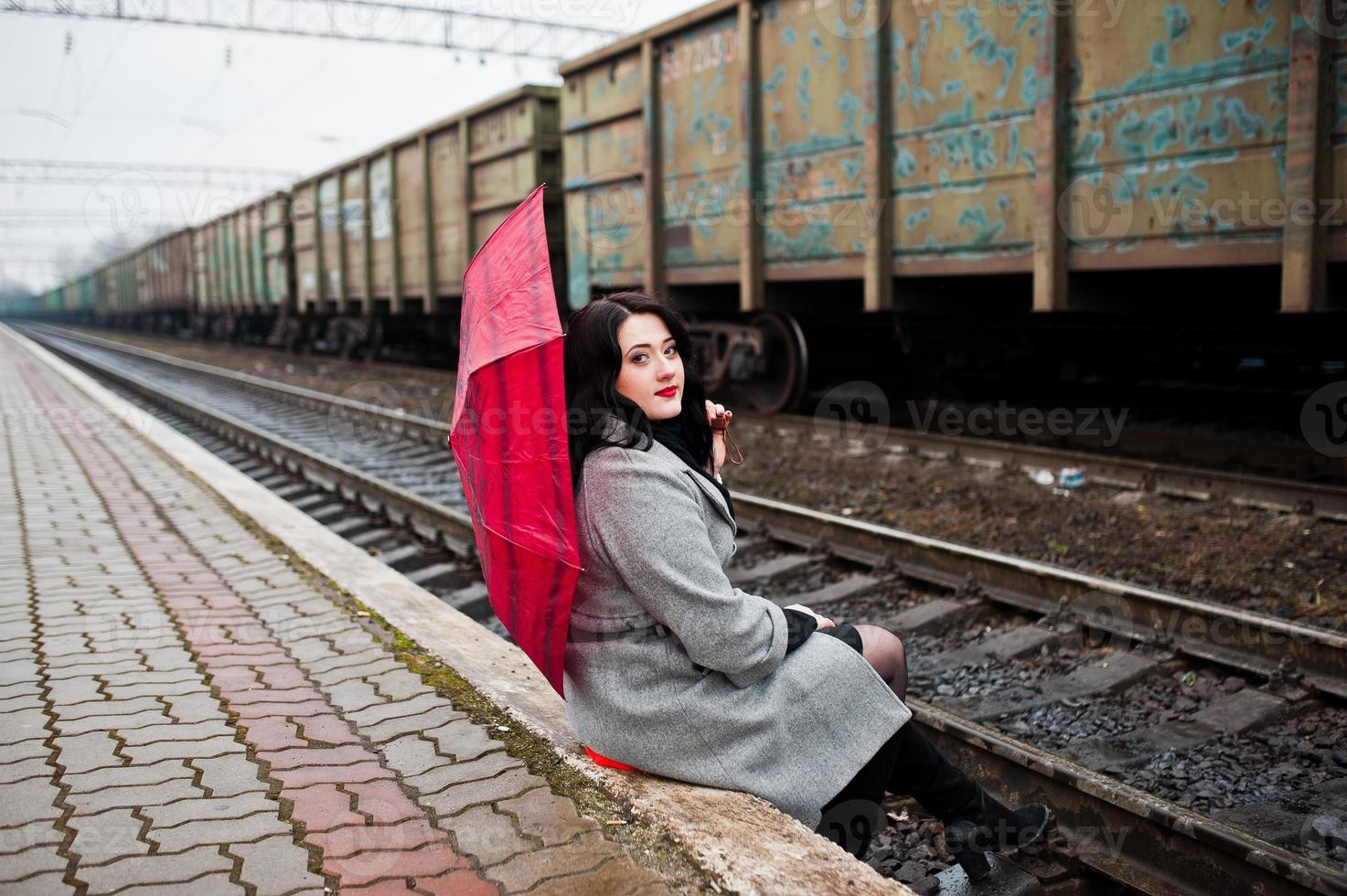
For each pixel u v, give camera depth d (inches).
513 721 107.8
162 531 222.1
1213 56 207.0
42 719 110.8
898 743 87.0
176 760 99.5
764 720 81.4
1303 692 127.3
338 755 100.5
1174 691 132.3
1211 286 282.5
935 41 265.6
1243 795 105.5
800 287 356.2
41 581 176.6
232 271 1099.3
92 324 2576.3
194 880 77.3
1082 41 231.6
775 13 315.6
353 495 297.6
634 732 83.4
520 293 75.9
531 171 516.4
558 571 76.9
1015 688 135.3
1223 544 193.8
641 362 81.8
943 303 310.3
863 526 199.9
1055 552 197.6
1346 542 187.8
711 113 346.0
